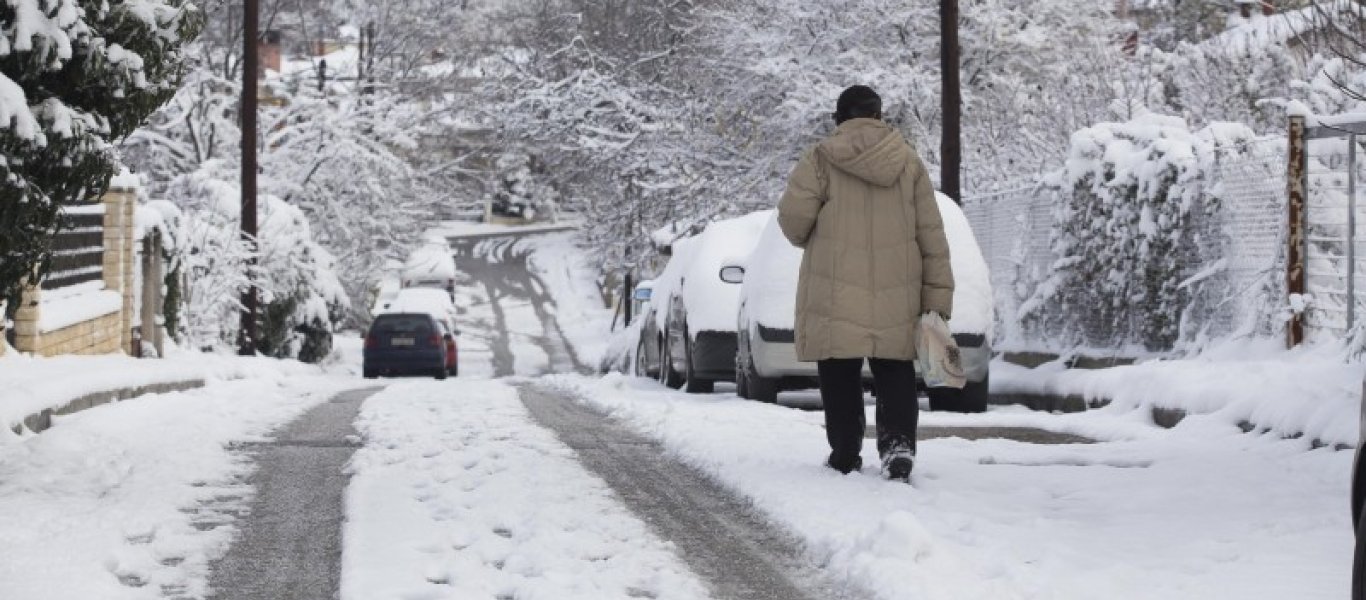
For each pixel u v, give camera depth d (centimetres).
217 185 6819
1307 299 2616
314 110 8625
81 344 3794
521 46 10006
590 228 8894
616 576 1219
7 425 2059
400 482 1700
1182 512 1498
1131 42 7906
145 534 1395
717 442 2014
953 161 4284
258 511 1538
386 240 8888
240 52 10162
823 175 1703
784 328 2844
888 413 1700
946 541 1316
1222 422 2238
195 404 2825
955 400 2938
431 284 12950
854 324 1675
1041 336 3853
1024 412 2906
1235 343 2781
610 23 8744
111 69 1831
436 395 3144
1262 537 1348
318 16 10731
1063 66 6056
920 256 1708
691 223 6931
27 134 1706
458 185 10056
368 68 10019
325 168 8581
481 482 1712
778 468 1755
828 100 6022
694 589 1175
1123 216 3319
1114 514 1491
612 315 12594
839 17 6166
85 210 3972
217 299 5878
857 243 1689
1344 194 2605
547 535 1376
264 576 1230
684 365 3606
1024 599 1098
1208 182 3011
